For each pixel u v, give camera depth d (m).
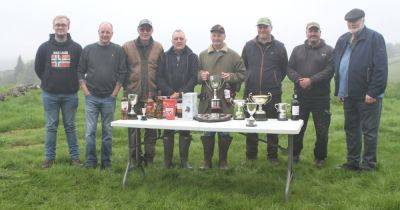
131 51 6.52
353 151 6.20
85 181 5.84
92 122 6.45
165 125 5.04
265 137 9.03
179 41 6.45
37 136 9.41
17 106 13.99
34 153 7.66
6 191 5.43
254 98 5.33
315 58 6.50
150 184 5.71
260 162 6.88
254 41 6.74
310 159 7.13
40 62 6.49
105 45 6.42
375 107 5.93
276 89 6.65
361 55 5.84
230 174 6.26
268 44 6.63
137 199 5.14
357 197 5.01
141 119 5.56
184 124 5.10
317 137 6.68
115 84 6.49
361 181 5.62
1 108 13.44
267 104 6.62
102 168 6.53
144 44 6.53
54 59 6.41
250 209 4.76
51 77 6.45
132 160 6.61
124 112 5.92
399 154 7.27
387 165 6.38
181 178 6.01
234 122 5.31
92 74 6.36
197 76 6.49
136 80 6.48
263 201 4.97
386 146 7.81
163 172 6.22
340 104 14.77
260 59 6.64
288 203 4.87
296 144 6.82
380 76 5.69
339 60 6.18
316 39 6.48
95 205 4.95
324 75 6.39
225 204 4.93
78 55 6.57
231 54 6.49
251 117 5.00
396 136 8.94
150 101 5.85
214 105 5.82
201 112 6.48
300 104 6.64
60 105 6.69
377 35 5.79
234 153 7.71
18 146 8.62
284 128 4.73
